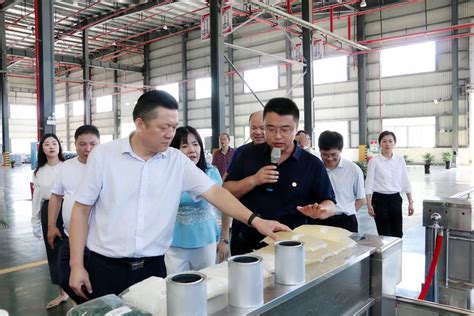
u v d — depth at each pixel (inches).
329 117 591.5
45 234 102.6
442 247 71.6
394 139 131.9
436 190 335.3
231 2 243.6
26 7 494.9
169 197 55.6
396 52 542.0
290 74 580.7
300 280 34.5
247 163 67.1
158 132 49.0
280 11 248.8
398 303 49.0
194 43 659.4
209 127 658.2
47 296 117.9
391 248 45.9
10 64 724.0
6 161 606.5
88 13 529.7
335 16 528.1
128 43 683.4
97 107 819.4
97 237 55.5
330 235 45.8
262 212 63.5
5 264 151.5
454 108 509.7
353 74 566.6
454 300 70.9
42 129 230.7
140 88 719.7
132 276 54.8
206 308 28.1
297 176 62.7
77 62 670.5
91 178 53.1
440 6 501.0
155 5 472.1
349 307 41.9
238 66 626.8
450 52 509.4
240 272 30.2
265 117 59.9
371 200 135.3
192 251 84.4
